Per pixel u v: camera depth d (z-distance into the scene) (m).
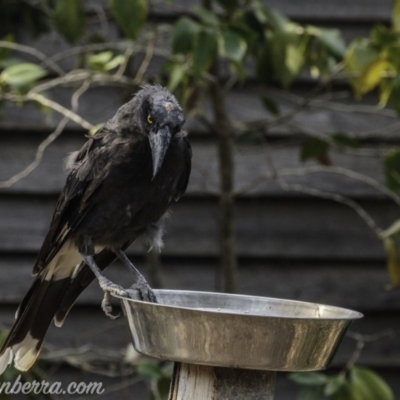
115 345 9.77
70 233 7.20
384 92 8.10
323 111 9.87
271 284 9.84
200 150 9.78
